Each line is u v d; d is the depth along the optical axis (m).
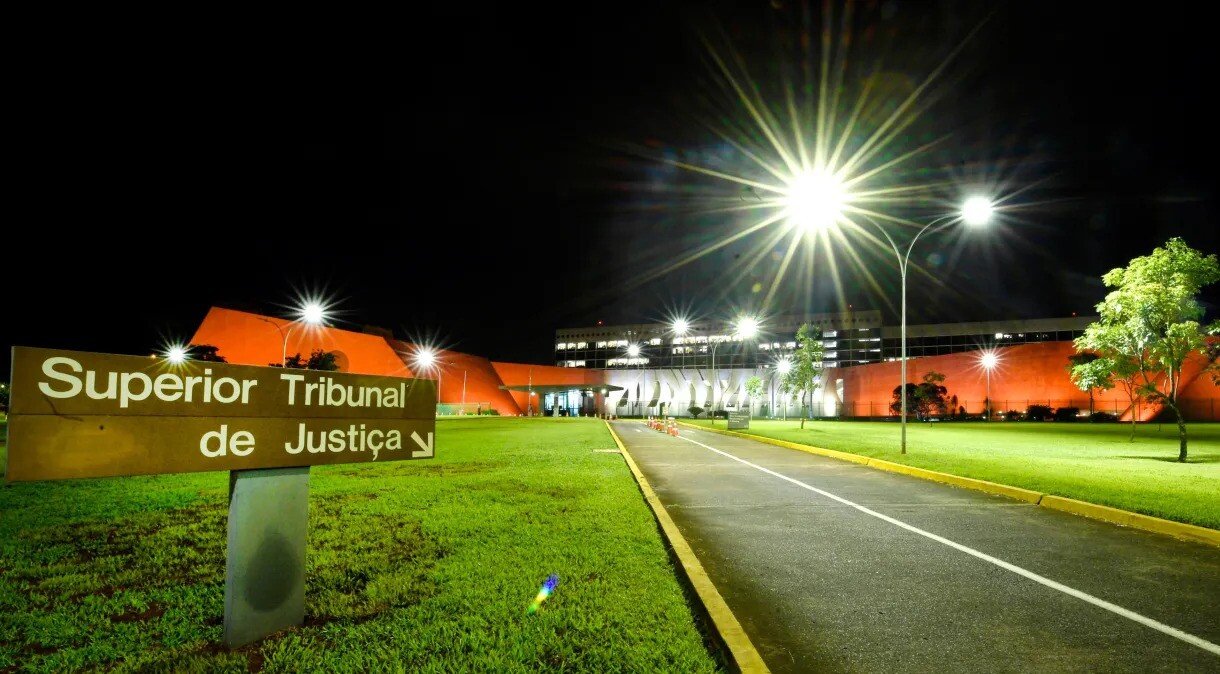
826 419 76.94
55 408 3.21
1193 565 6.35
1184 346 17.39
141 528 7.85
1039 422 57.00
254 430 4.00
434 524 7.73
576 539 6.93
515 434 31.48
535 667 3.78
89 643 4.27
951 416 65.81
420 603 4.86
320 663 3.79
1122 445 23.58
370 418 4.61
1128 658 4.09
